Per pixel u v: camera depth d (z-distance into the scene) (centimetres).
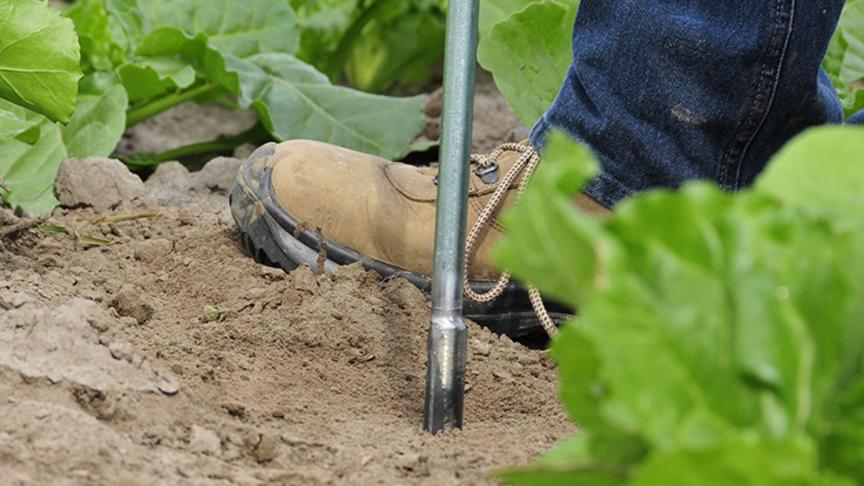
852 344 146
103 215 351
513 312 309
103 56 430
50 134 390
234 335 278
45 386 224
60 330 239
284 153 319
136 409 228
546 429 252
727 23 276
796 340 137
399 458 222
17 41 300
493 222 305
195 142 522
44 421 207
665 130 288
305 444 229
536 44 371
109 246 323
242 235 324
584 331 134
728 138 285
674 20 279
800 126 286
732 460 125
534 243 140
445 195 236
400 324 289
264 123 426
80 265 309
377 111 429
